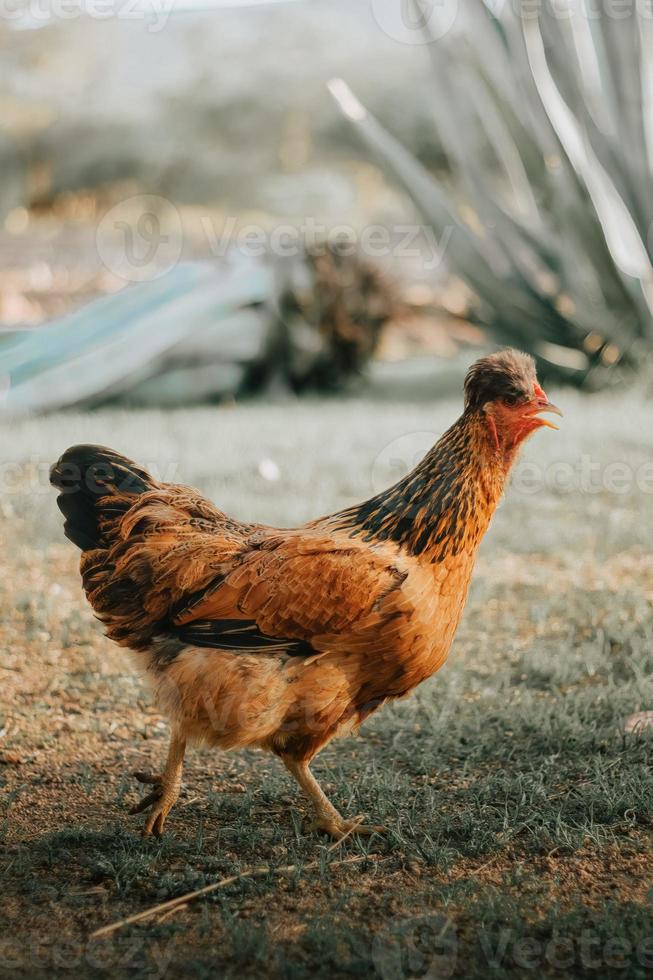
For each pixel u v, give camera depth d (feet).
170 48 89.20
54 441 31.83
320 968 8.95
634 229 39.91
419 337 55.57
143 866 10.63
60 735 14.25
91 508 11.25
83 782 12.87
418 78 83.25
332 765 13.48
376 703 11.41
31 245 56.34
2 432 33.99
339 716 11.01
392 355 54.65
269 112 87.35
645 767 12.60
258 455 29.78
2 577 20.45
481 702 15.16
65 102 86.74
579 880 10.34
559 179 39.47
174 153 86.99
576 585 19.92
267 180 85.81
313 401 43.04
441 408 38.88
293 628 10.47
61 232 61.31
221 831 11.53
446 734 14.14
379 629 10.52
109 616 11.00
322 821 11.48
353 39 88.94
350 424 34.81
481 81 42.98
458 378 46.96
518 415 10.92
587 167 38.93
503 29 39.04
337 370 45.34
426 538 10.84
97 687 15.81
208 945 9.32
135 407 41.50
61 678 16.10
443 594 10.91
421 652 10.83
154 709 15.21
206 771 13.34
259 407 41.24
